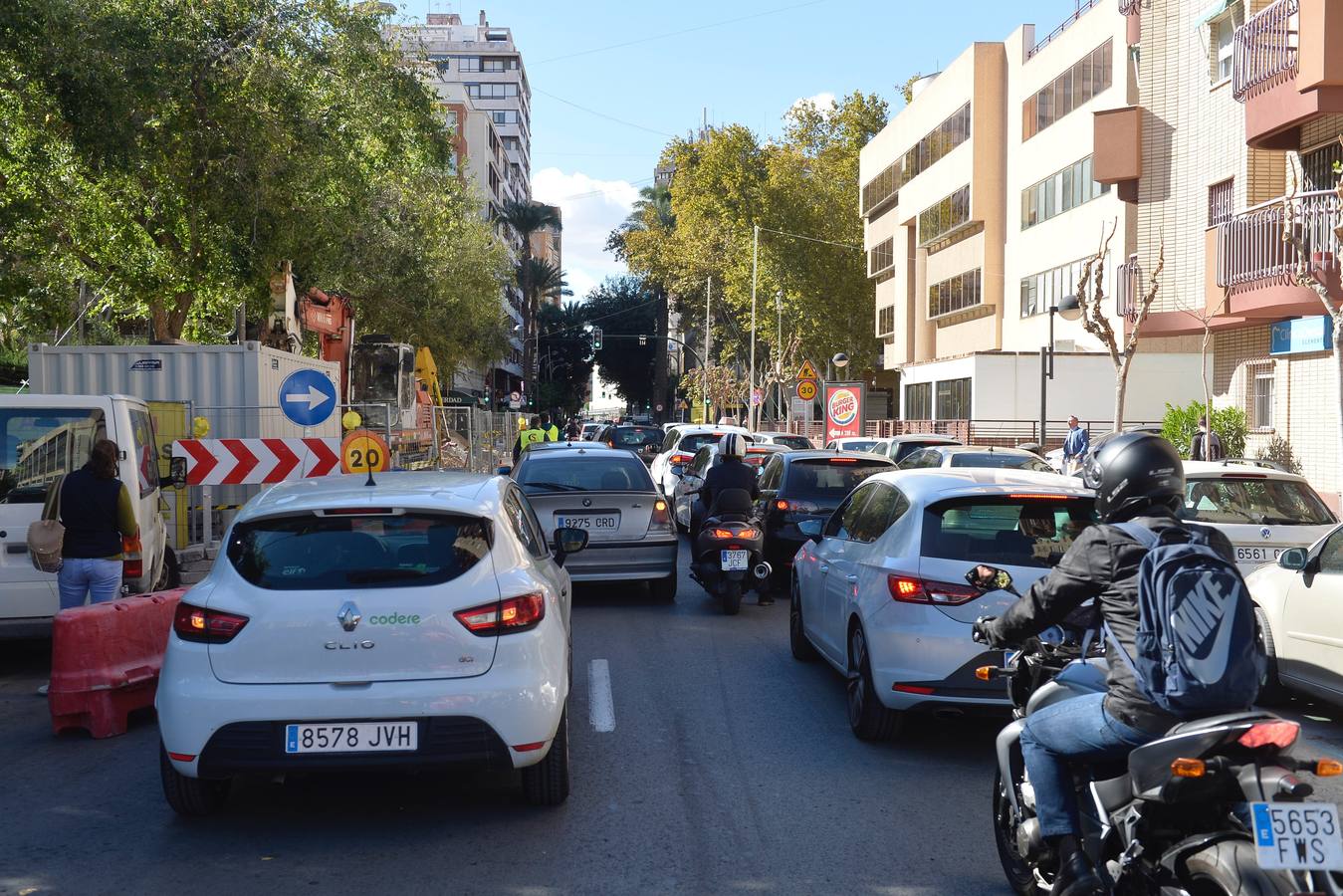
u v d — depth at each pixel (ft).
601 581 42.22
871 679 23.21
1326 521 32.37
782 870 16.92
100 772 22.22
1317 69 59.31
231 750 17.49
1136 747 12.51
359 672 17.69
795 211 200.75
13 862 17.24
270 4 65.92
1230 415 76.64
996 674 15.93
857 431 104.83
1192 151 83.46
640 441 120.67
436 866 17.03
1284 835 10.78
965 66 144.66
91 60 52.70
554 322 361.51
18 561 31.14
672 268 234.38
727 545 40.40
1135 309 85.40
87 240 68.44
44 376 52.65
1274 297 65.26
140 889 16.19
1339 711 28.02
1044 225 127.54
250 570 18.35
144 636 26.37
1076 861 13.28
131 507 29.14
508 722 17.81
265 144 65.10
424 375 126.52
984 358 128.57
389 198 108.27
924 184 161.68
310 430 59.62
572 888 16.21
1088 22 115.85
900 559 22.94
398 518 18.92
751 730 24.90
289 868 16.97
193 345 53.06
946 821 19.11
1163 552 12.01
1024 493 23.03
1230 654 11.55
